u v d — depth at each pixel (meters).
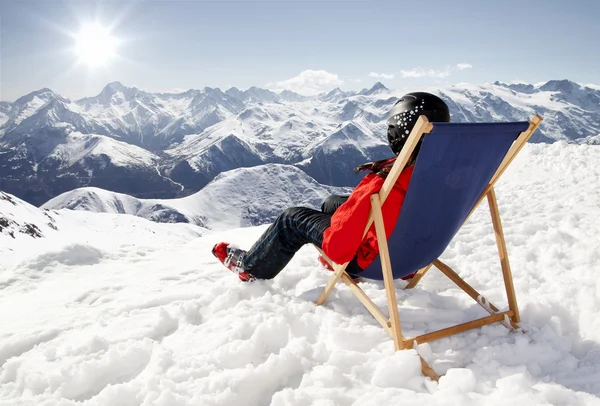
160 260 4.55
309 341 2.50
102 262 4.57
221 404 1.90
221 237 5.76
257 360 2.31
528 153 11.08
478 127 1.97
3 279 4.00
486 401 1.82
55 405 1.91
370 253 2.47
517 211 5.68
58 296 3.47
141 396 1.94
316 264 3.77
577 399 1.79
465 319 2.67
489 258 3.72
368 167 2.39
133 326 2.71
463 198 2.32
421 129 1.85
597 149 10.07
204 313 2.90
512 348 2.21
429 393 1.97
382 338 2.46
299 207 2.81
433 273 3.49
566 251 3.68
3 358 2.47
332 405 1.82
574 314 2.56
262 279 3.20
